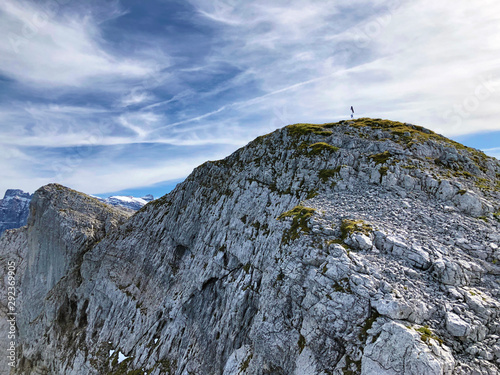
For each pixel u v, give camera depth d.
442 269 27.52
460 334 22.61
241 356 40.88
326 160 53.03
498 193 39.88
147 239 91.69
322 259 30.95
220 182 75.19
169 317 64.81
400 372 21.12
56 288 110.25
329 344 25.78
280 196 54.50
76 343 87.44
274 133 68.69
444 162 47.78
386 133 56.97
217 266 58.50
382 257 30.02
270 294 34.41
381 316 24.44
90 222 124.06
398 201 40.31
